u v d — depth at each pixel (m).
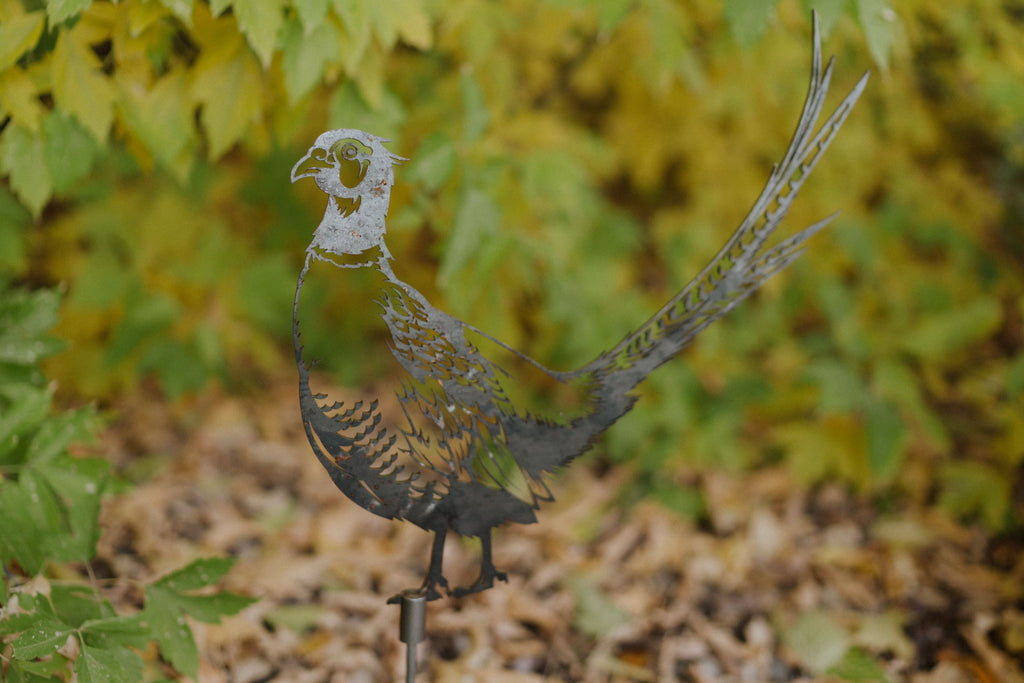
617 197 3.57
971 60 2.33
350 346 3.41
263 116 1.81
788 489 2.79
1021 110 2.26
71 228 2.84
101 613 1.50
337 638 1.97
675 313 1.28
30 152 1.54
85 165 1.60
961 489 2.52
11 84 1.44
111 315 2.97
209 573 1.55
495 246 2.00
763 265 1.27
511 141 2.36
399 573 2.27
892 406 2.60
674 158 3.29
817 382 2.70
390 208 2.35
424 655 1.93
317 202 3.11
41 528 1.51
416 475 1.26
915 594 2.25
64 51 1.46
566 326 3.05
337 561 2.30
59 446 1.58
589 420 1.29
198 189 2.97
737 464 2.83
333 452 1.23
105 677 1.35
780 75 2.74
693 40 2.37
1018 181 3.43
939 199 3.17
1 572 1.41
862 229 3.01
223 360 3.11
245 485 2.71
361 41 1.50
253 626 1.97
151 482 2.64
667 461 2.87
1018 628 2.07
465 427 1.28
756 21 1.39
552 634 2.05
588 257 2.97
